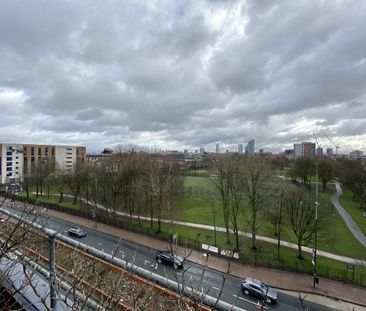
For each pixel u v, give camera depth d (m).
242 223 38.97
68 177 52.09
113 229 35.41
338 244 33.44
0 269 3.11
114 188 42.94
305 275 24.39
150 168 39.31
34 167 65.69
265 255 28.31
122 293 2.49
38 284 3.00
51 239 3.05
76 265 2.82
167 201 39.03
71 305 2.45
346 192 70.06
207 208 47.56
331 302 19.67
